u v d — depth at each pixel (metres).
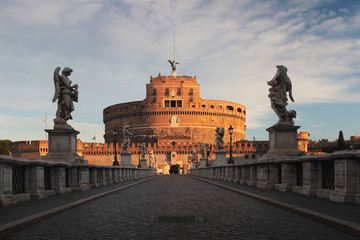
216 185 25.98
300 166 15.96
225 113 194.50
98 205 12.94
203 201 14.23
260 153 169.25
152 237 7.36
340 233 7.46
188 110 185.62
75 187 19.00
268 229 8.03
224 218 9.66
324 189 13.12
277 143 19.61
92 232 7.88
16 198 12.69
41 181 14.54
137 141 181.75
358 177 11.20
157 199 15.27
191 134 184.38
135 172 45.34
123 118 195.50
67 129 20.08
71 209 11.70
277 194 15.05
